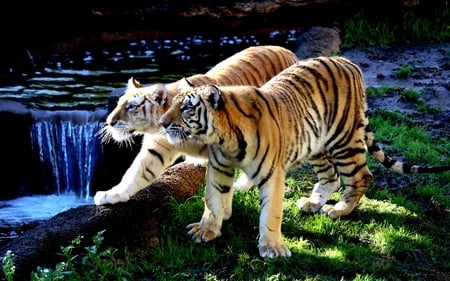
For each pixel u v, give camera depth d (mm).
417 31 13703
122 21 13836
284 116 7020
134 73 12336
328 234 7492
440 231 7699
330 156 7984
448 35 13766
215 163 7074
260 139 6730
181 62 12922
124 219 7391
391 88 11383
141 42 13898
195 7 13977
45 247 6914
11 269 6285
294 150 7156
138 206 7590
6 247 6930
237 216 7770
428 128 10281
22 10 13242
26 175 10328
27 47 13141
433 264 7090
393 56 12969
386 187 8547
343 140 7645
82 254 6957
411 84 11734
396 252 7211
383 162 7906
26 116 10211
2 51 12961
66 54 13305
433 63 12664
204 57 13203
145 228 7414
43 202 10070
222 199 7242
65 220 7285
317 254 7074
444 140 9875
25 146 10273
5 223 9312
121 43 13820
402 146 9531
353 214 7906
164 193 7918
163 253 7055
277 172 6898
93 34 13734
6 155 10203
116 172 10172
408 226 7723
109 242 7176
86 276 6621
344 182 7848
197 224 7430
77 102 11047
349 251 7133
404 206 8109
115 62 12930
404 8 14133
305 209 7945
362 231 7605
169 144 7660
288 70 7504
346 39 13484
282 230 7527
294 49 12898
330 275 6816
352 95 7609
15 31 13266
